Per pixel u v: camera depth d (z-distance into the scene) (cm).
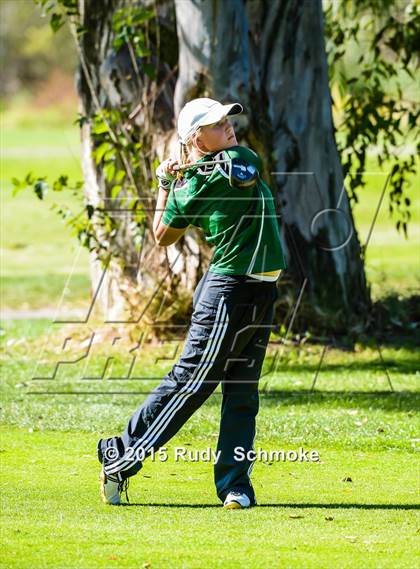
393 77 4581
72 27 3909
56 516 1897
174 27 3831
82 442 2528
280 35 3766
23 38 18862
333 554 1677
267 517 1900
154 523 1852
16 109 18600
